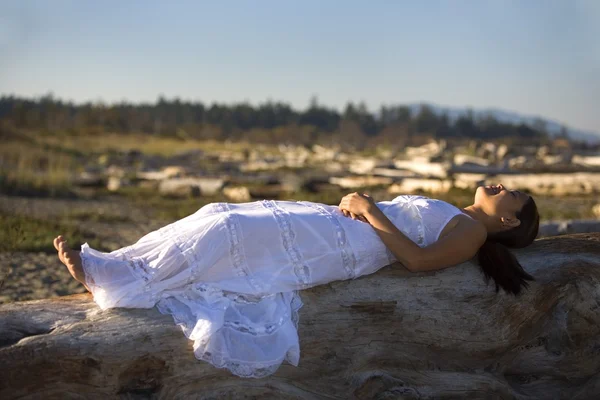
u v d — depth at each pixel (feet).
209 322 8.79
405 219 10.64
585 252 11.33
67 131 190.70
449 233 10.38
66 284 20.02
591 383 10.86
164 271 9.36
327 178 67.77
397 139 262.67
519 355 10.88
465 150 121.39
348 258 10.05
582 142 170.60
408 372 10.16
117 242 29.30
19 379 8.30
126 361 8.67
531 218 11.03
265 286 9.53
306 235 9.91
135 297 9.19
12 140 102.68
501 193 11.05
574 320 10.82
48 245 25.31
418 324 10.18
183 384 8.98
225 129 380.99
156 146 157.28
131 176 73.26
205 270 9.49
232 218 9.64
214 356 8.77
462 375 10.32
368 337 9.99
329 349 9.78
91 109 267.80
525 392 10.80
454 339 10.32
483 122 437.17
